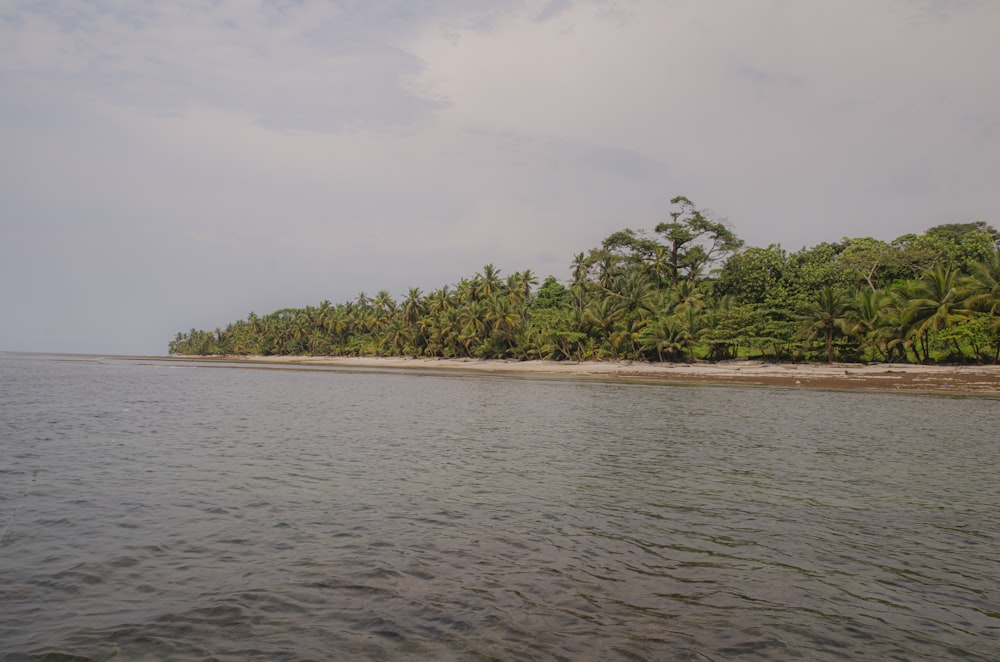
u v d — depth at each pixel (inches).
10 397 1544.0
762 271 3336.6
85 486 568.7
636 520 478.9
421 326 4827.8
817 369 2539.4
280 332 6702.8
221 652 271.0
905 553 410.9
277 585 343.6
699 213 3909.9
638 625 301.6
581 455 765.9
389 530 444.1
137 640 280.7
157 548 402.9
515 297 4434.1
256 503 513.3
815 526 468.4
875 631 300.0
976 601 336.5
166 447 786.2
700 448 830.5
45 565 371.2
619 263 4060.0
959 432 1003.9
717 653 276.2
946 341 2445.9
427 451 781.3
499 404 1498.5
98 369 3846.0
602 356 3523.6
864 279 3262.8
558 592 339.0
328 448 795.4
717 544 424.5
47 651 269.4
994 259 2239.2
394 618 305.0
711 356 3201.3
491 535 436.5
